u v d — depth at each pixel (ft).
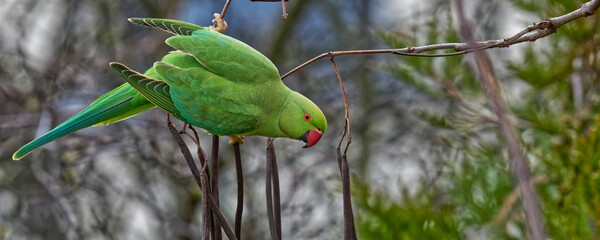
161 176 45.34
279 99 21.80
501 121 10.89
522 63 30.68
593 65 28.60
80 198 42.16
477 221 25.39
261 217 43.32
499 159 26.27
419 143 43.50
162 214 42.11
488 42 18.30
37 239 41.34
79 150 39.83
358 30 49.67
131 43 46.06
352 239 17.72
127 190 41.65
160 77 21.68
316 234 41.01
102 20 45.88
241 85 21.34
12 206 42.45
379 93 47.24
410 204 24.91
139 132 41.78
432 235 23.86
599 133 22.44
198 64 21.50
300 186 43.01
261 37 50.47
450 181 28.76
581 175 22.27
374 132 47.91
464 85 31.48
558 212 22.57
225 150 44.80
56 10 44.57
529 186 10.69
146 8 47.78
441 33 31.27
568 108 30.14
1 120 39.52
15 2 43.32
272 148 18.65
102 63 44.27
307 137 22.00
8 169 41.60
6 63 42.32
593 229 22.44
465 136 30.91
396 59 35.81
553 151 24.57
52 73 40.09
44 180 37.91
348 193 17.54
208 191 16.97
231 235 17.07
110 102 22.57
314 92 47.29
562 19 17.94
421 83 32.50
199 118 21.42
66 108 40.37
